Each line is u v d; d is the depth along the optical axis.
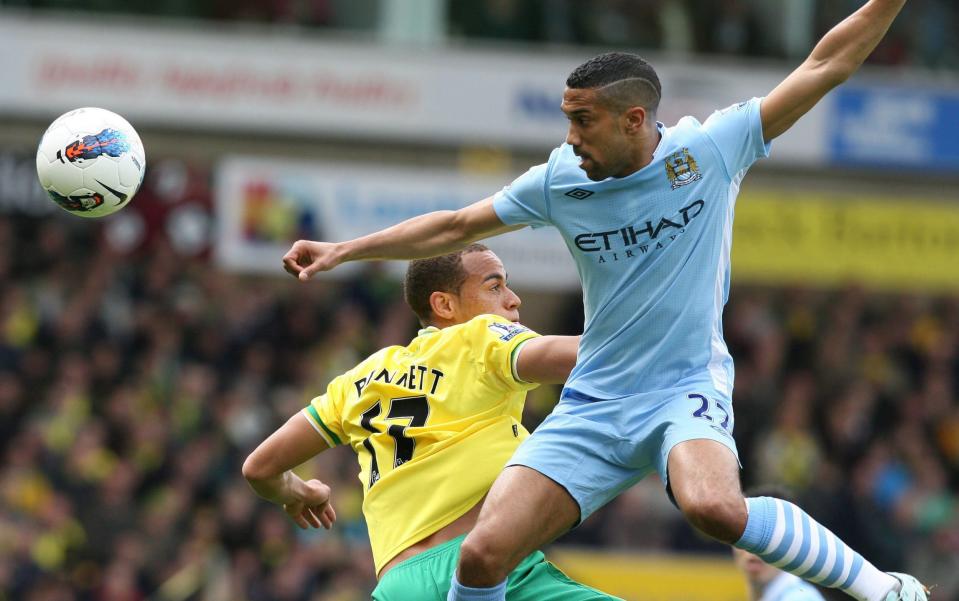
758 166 51.97
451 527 15.29
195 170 48.62
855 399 45.56
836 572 13.89
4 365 40.00
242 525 37.00
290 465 16.34
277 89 46.56
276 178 43.59
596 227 14.64
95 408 39.66
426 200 44.38
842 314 49.22
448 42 49.25
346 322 43.47
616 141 14.19
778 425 43.91
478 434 15.41
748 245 46.72
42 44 45.12
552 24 49.62
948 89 50.31
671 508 39.56
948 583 41.16
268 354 42.75
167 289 44.12
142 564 35.94
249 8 48.25
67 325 41.69
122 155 15.70
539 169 15.02
